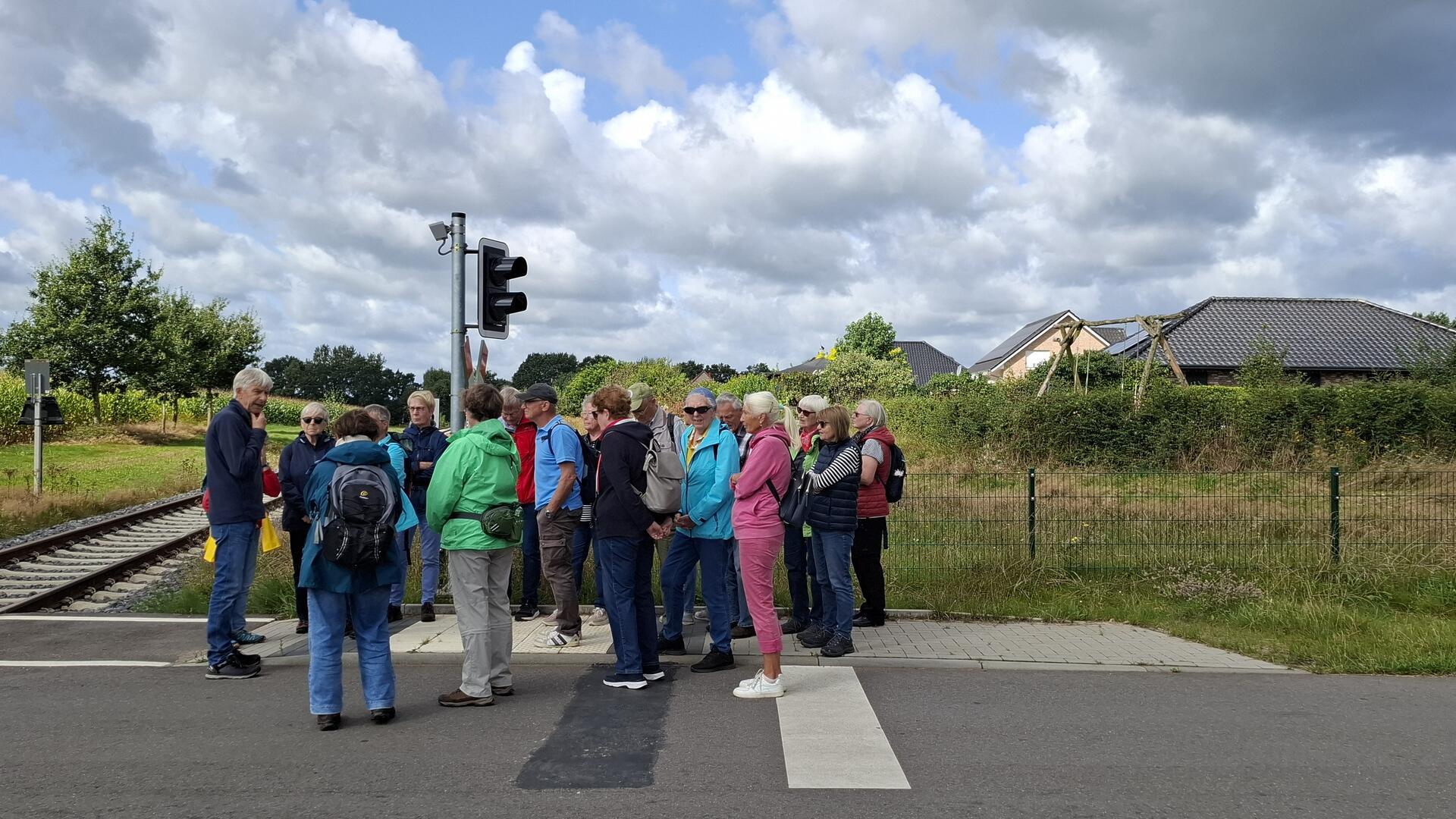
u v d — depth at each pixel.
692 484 6.27
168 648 6.91
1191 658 6.55
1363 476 9.91
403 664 6.48
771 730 5.03
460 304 8.37
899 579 8.75
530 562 7.71
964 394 25.73
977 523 9.28
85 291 33.38
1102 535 9.14
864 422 7.55
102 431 33.47
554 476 6.81
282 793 4.12
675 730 5.01
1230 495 9.48
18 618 8.05
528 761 4.53
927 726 5.08
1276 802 4.05
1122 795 4.12
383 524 5.03
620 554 5.80
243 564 6.17
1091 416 18.59
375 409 6.32
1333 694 5.75
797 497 5.62
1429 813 3.94
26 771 4.38
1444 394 18.14
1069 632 7.39
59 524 15.09
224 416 6.12
